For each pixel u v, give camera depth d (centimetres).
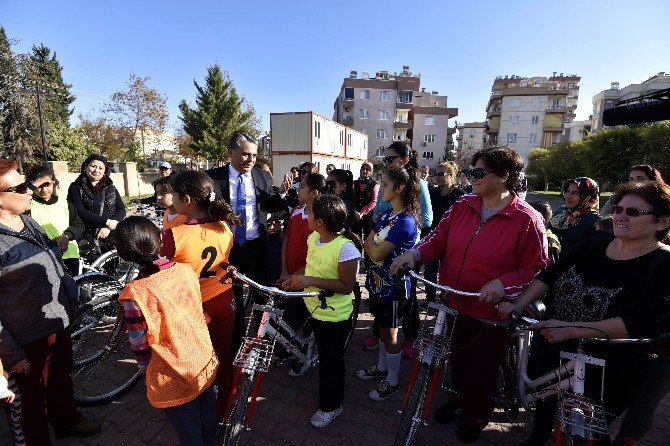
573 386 173
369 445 236
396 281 254
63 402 228
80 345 299
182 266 190
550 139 5069
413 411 205
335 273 239
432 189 522
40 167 312
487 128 5562
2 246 187
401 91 4734
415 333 316
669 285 154
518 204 213
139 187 2262
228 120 3312
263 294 235
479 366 225
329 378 247
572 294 185
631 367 173
